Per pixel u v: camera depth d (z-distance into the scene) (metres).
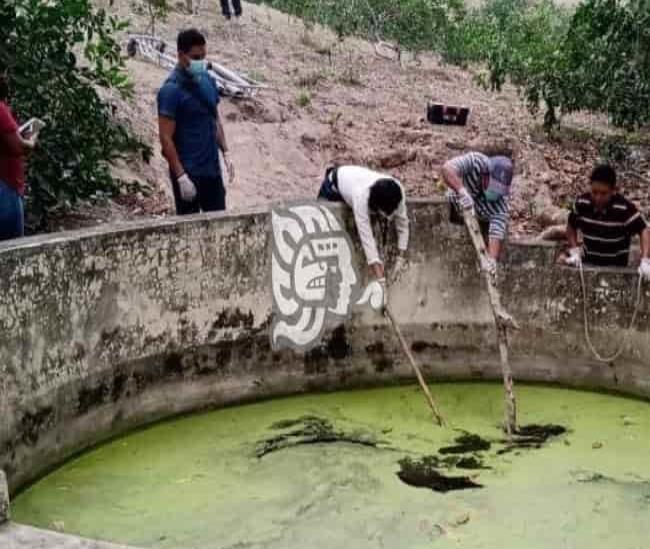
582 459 4.31
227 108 6.42
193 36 4.68
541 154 6.60
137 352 4.38
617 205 4.77
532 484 4.08
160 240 4.37
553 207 5.96
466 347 5.00
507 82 8.34
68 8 5.19
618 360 4.88
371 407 4.77
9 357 3.85
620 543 3.68
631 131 6.99
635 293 4.78
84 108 5.22
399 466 4.21
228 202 5.64
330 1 9.02
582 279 4.82
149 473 4.12
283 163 6.13
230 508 3.86
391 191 4.67
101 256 4.18
